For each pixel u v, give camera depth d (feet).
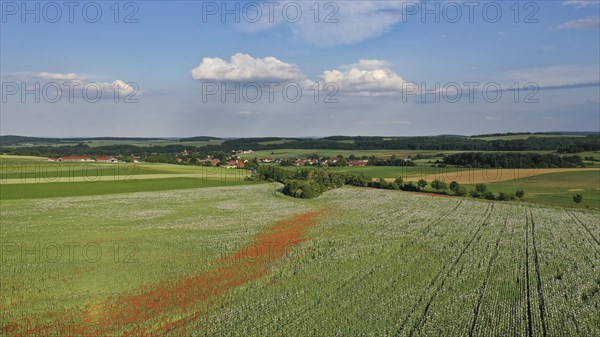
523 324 73.51
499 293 88.02
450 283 93.76
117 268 106.83
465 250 123.24
